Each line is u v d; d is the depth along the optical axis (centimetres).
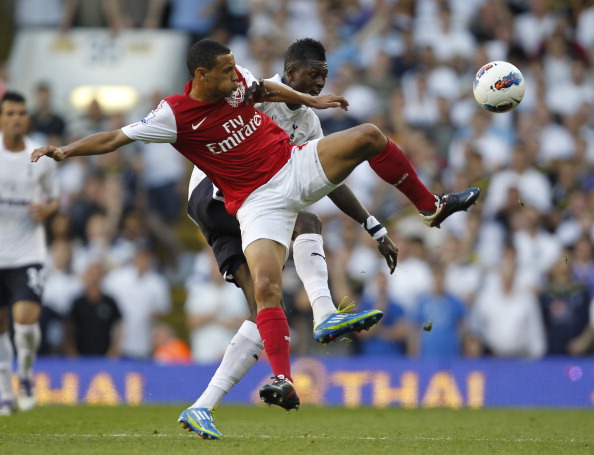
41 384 3475
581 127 4688
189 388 3462
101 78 4894
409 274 3778
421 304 3653
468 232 4056
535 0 5119
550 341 3653
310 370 3450
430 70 4847
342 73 4666
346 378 3425
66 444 1769
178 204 4666
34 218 2756
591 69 5050
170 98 1798
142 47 4925
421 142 4447
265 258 1755
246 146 1802
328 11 5069
